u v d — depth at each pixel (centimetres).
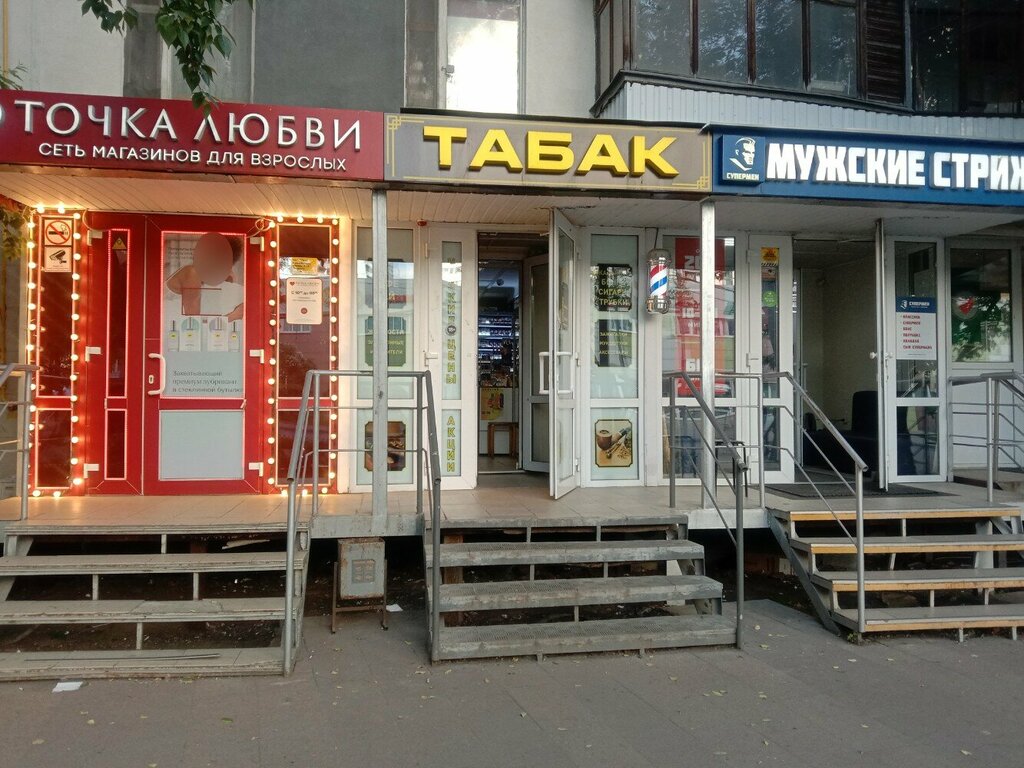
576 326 698
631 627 482
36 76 652
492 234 725
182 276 659
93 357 650
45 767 325
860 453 782
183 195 600
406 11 710
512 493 663
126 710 382
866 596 572
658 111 664
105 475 648
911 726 372
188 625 516
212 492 658
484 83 724
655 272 710
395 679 425
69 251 648
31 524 509
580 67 737
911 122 725
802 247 797
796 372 898
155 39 672
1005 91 744
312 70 691
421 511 548
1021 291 793
